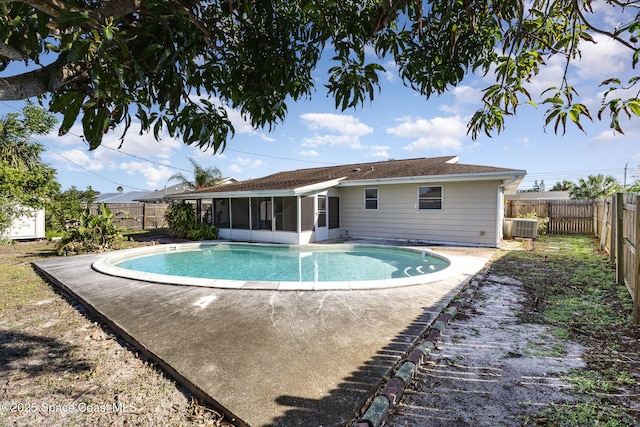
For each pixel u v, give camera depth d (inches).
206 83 97.9
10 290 247.9
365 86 94.1
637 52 66.5
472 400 102.0
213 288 232.8
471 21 75.2
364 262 411.5
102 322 177.9
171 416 96.5
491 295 216.5
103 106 61.7
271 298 207.2
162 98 81.2
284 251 490.3
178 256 476.4
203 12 88.7
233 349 134.5
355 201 595.5
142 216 854.5
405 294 213.5
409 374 112.4
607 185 1047.6
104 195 1485.0
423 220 517.0
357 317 170.9
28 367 127.7
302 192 497.4
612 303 195.0
